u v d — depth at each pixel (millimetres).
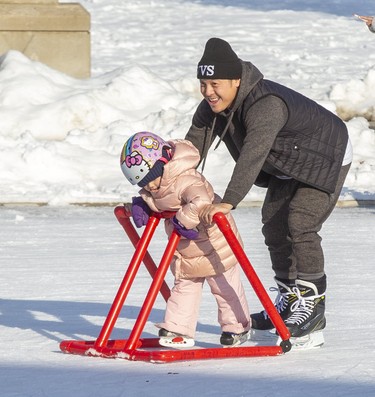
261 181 11906
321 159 11242
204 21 51688
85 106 29297
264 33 48281
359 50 44625
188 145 10852
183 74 37625
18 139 27359
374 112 32094
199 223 10727
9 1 34125
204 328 12469
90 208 23094
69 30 34312
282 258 11867
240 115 10992
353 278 15578
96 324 12672
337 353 10969
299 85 35688
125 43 44969
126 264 16891
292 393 9195
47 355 10945
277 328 10812
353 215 22688
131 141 10742
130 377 9812
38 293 14562
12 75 30875
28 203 23281
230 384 9523
